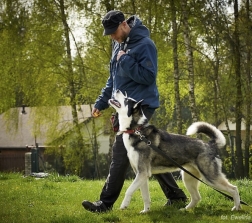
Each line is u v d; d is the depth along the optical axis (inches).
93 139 919.0
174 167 235.1
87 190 350.6
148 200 235.5
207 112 932.6
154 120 941.2
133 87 238.5
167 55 792.9
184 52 840.9
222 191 261.1
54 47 812.6
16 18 826.2
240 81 807.1
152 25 772.6
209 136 242.4
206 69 834.8
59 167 951.6
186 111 1087.0
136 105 228.8
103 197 238.5
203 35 799.7
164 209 241.8
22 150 1256.8
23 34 827.4
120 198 298.8
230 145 832.9
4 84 847.7
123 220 213.6
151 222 207.5
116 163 236.8
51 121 844.6
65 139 851.4
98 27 781.3
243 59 813.2
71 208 256.7
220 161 236.2
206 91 871.7
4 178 477.7
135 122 230.7
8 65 834.8
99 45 797.9
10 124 939.3
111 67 249.9
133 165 234.1
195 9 769.6
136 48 231.0
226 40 788.6
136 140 229.1
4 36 835.4
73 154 856.9
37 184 400.8
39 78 815.7
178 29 799.7
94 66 812.6
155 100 240.7
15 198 308.8
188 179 245.3
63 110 875.4
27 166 680.4
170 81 834.2
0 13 839.7
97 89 805.2
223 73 860.6
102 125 867.4
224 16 777.6
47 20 819.4
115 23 232.5
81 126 857.5
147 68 228.7
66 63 811.4
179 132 757.9
